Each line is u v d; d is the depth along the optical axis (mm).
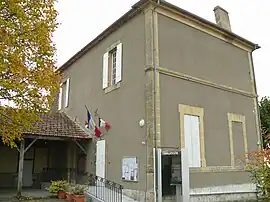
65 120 14711
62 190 10875
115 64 12422
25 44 6543
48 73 7043
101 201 9547
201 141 10766
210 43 12273
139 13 10914
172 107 10164
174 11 10914
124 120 10852
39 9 6781
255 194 11984
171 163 9375
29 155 15750
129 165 10133
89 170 12773
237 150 12070
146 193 9156
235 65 13172
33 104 6949
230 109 12336
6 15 6219
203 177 10562
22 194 11367
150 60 10016
